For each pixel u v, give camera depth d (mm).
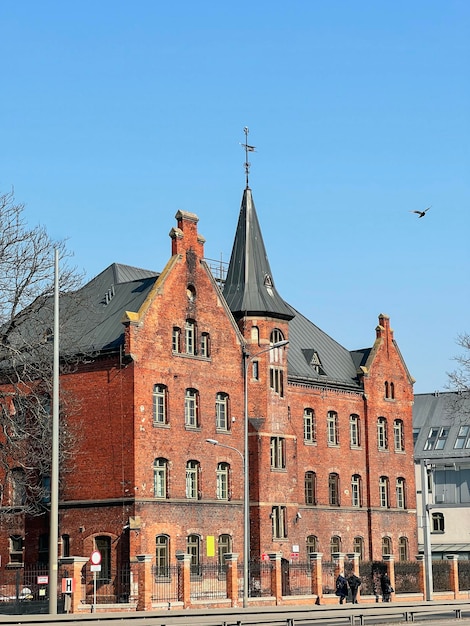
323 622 48906
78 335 63938
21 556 64250
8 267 54969
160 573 59344
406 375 85750
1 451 58531
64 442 59000
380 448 82000
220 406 66562
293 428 74562
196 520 63312
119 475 60469
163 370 62562
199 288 65750
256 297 70438
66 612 48312
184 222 65312
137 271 72188
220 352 66625
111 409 61406
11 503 64312
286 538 69312
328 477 77062
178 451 62906
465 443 104188
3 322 54656
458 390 81062
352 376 81875
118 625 37094
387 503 81938
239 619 40906
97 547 60812
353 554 63969
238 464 66750
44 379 56188
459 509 101500
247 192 73312
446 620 48906
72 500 61906
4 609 51844
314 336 82000
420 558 67938
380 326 84000
